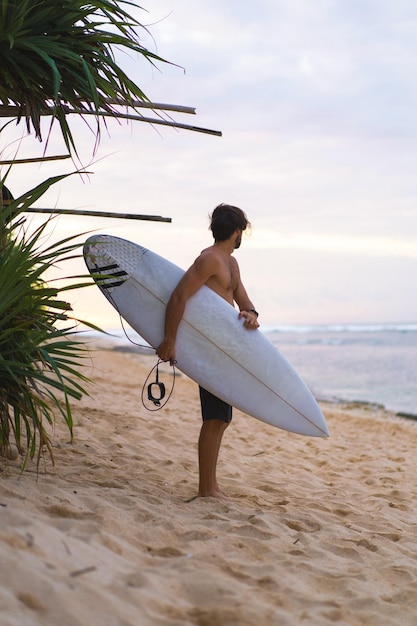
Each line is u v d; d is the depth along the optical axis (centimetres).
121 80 382
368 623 232
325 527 365
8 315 321
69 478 374
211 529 310
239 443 681
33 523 238
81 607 193
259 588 243
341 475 589
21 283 318
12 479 331
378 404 1577
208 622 207
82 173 335
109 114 398
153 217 402
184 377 1698
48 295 333
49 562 212
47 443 341
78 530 255
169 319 382
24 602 187
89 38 370
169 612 207
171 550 268
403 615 244
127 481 398
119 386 1073
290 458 638
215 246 397
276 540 316
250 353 394
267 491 465
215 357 390
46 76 360
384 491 526
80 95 383
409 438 946
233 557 278
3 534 219
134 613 199
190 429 692
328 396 1802
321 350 4566
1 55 352
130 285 398
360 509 446
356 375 2641
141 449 521
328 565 294
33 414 338
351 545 333
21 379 331
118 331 5009
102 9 363
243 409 392
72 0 354
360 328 10181
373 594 262
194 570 243
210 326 390
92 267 400
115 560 237
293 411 398
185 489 410
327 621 224
